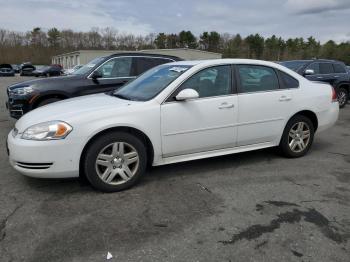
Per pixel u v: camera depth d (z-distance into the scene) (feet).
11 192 13.01
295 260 9.02
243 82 15.57
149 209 11.76
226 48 281.33
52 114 12.91
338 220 11.10
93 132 12.48
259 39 276.21
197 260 8.99
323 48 267.39
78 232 10.25
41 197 12.60
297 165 16.46
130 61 25.32
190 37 294.05
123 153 13.14
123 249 9.43
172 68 15.70
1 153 18.02
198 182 14.19
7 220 10.91
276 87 16.52
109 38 303.89
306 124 17.54
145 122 13.32
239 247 9.57
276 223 10.86
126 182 13.28
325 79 36.96
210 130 14.70
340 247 9.62
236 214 11.44
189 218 11.15
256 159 17.28
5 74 143.64
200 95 14.47
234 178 14.66
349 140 21.81
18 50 279.69
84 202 12.23
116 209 11.73
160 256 9.14
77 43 303.48
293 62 37.70
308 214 11.47
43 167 12.25
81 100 15.01
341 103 39.34
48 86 22.91
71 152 12.32
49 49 290.97
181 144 14.23
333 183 14.23
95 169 12.70
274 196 12.87
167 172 15.33
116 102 13.94
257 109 15.75
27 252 9.25
